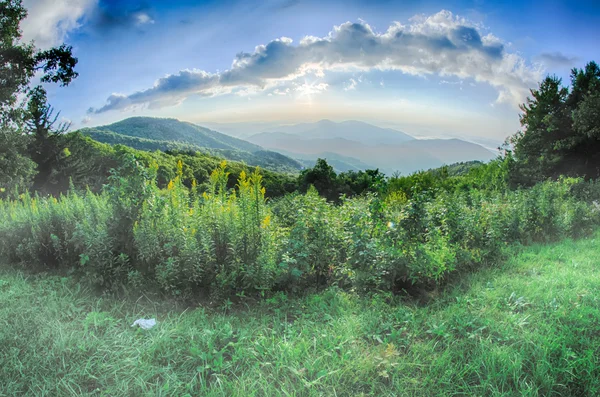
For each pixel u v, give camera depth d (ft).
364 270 16.11
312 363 10.03
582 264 19.21
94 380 9.48
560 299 14.07
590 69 82.48
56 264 21.12
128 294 15.15
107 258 15.76
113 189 16.75
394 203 22.47
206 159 249.96
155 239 15.98
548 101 83.15
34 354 10.29
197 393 9.01
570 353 10.36
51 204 22.67
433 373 9.84
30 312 13.25
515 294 14.75
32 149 90.17
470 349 10.98
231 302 14.61
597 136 71.36
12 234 21.97
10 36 74.69
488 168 85.87
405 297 15.69
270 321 13.32
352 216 18.24
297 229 18.11
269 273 15.38
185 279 14.99
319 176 106.93
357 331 11.99
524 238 26.20
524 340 11.14
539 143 83.30
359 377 9.55
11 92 73.56
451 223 21.56
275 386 9.36
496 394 8.94
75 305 14.34
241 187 17.81
